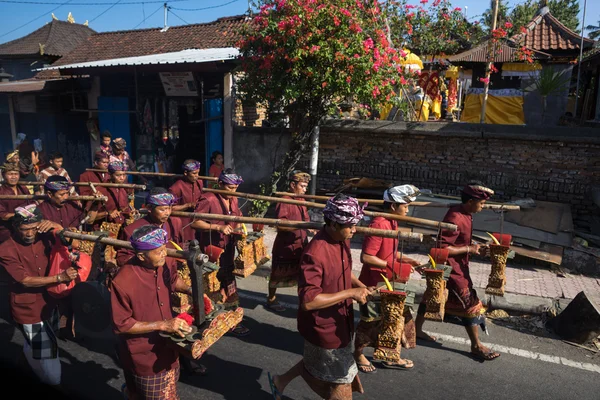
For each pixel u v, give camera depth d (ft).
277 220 13.25
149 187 41.68
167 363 10.85
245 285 22.86
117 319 10.16
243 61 29.40
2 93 49.93
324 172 32.76
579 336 16.96
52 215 17.48
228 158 36.06
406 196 13.87
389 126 30.22
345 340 11.35
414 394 13.93
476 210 14.94
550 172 26.99
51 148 52.03
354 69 26.58
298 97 28.68
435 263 13.99
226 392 14.06
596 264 23.24
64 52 71.20
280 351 16.53
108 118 43.86
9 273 12.78
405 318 14.73
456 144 28.94
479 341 16.28
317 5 26.63
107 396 13.38
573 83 62.39
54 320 13.78
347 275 11.40
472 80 49.85
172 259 11.62
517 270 23.56
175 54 39.22
